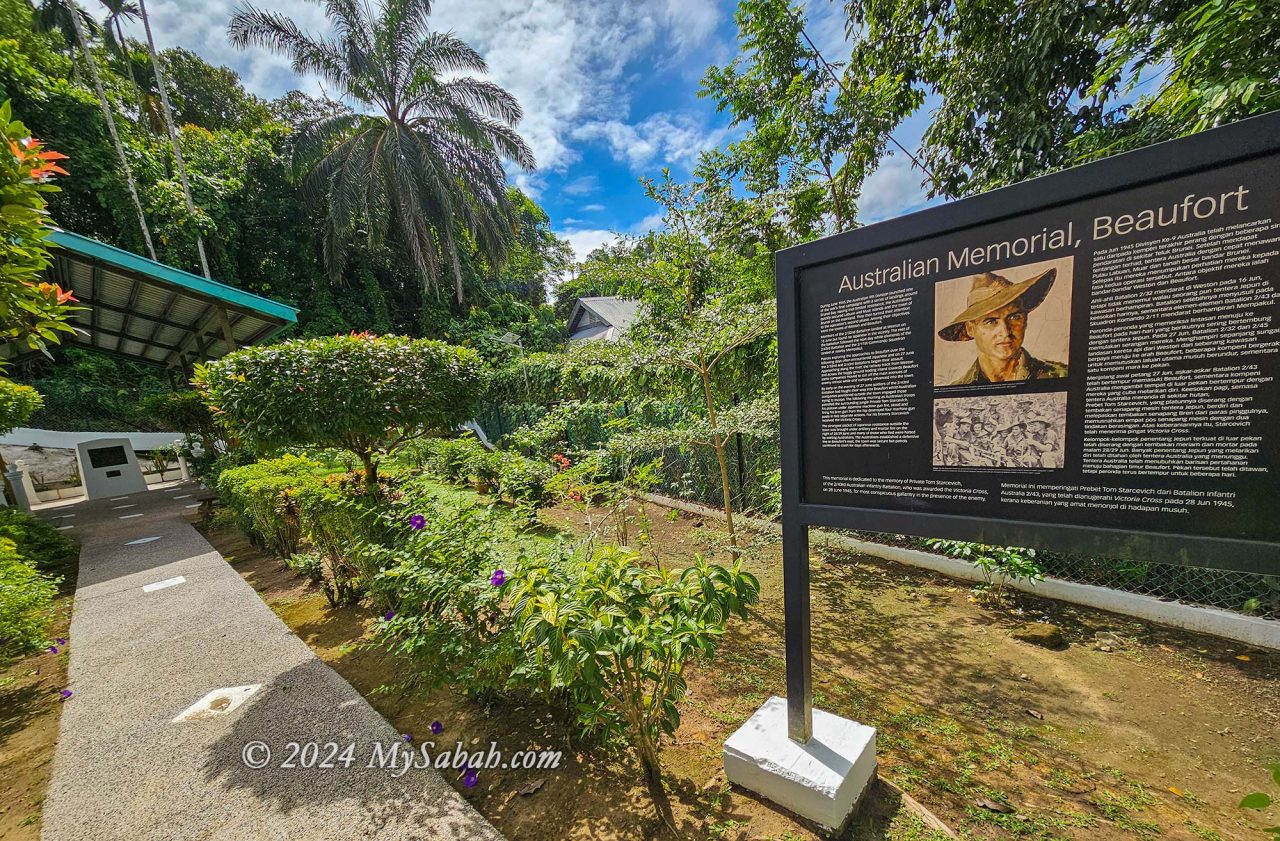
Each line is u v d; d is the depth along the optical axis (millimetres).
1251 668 2619
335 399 3355
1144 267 1128
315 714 2367
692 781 1896
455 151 17547
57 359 16375
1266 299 1007
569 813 1762
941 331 1422
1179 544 1116
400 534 2949
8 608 3055
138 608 4012
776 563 4199
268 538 5152
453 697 2510
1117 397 1184
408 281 21234
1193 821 1748
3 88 12586
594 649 1469
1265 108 2465
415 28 15656
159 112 18219
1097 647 2920
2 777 2166
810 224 7211
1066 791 1893
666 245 5965
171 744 2207
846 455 1632
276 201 17578
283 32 14438
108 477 12453
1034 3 4422
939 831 1610
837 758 1704
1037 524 1299
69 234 6391
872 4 5914
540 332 23375
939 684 2615
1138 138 3432
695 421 4113
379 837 1641
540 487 6410
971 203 1329
